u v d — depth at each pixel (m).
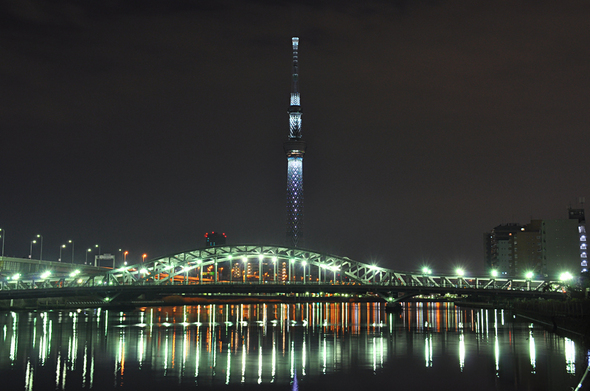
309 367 73.88
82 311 194.25
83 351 87.56
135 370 71.38
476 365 75.12
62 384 63.31
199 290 196.00
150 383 63.81
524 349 89.19
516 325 135.62
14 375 68.19
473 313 195.00
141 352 86.94
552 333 114.25
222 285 196.62
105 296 196.75
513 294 186.75
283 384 63.66
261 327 134.25
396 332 119.88
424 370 71.75
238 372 70.19
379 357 82.38
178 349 90.69
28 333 113.00
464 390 61.03
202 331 121.81
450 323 143.88
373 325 139.62
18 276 191.00
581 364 75.50
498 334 113.12
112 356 82.69
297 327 134.75
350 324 143.75
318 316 182.62
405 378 66.94
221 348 92.06
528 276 197.75
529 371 70.62
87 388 61.41
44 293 177.50
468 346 93.81
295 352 87.75
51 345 94.44
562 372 69.94
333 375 68.62
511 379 66.00
